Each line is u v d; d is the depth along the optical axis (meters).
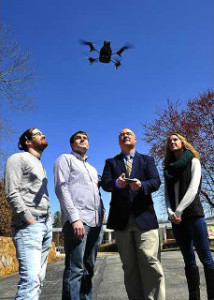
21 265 2.59
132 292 3.13
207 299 3.20
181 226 3.23
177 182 3.32
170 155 3.60
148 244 3.03
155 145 18.75
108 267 8.27
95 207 3.26
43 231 2.76
